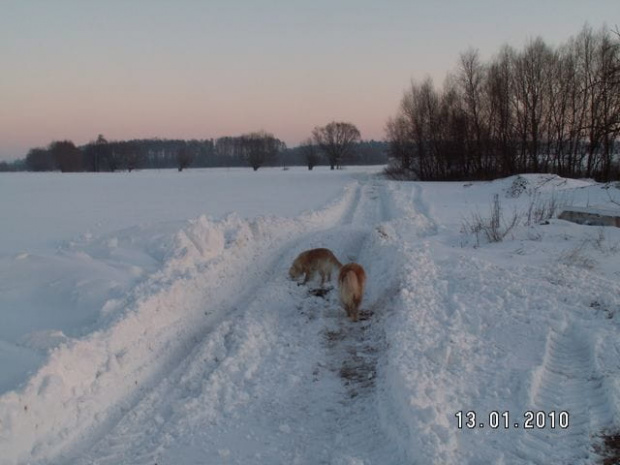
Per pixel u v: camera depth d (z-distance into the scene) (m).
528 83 38.41
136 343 6.35
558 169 37.53
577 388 5.10
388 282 8.78
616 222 12.87
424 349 5.78
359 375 6.02
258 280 9.89
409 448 4.21
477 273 8.51
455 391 5.00
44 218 20.45
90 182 50.31
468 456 4.07
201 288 8.52
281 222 15.06
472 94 43.22
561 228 12.14
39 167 128.50
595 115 30.23
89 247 11.68
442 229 14.12
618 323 6.37
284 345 6.88
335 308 8.31
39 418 4.62
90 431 4.87
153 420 5.05
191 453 4.55
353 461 4.18
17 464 4.24
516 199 21.31
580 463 3.99
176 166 149.25
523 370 5.38
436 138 47.47
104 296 7.61
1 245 13.69
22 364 5.31
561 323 6.48
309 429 4.95
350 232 13.66
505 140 40.28
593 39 35.06
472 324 6.59
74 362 5.39
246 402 5.40
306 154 117.38
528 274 8.45
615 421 4.50
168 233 11.88
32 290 7.92
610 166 32.31
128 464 4.40
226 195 32.69
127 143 116.62
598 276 8.36
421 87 48.22
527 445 4.22
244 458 4.48
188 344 6.86
